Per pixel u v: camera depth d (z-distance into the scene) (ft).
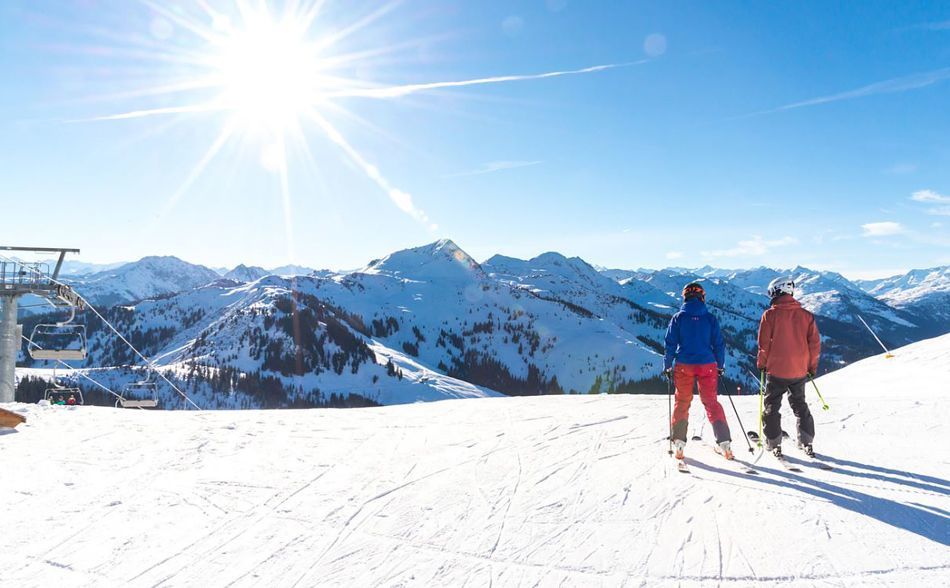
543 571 11.72
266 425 26.09
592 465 18.35
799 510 13.89
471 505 15.40
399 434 23.90
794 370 17.42
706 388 18.04
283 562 12.37
